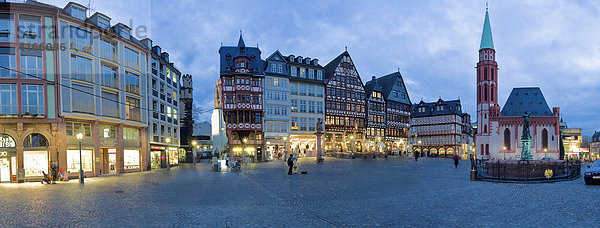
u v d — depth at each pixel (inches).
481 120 3228.3
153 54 1599.4
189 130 2464.3
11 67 1056.8
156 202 551.5
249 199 574.6
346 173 1064.2
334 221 409.7
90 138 1205.1
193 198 588.7
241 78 2143.2
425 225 386.3
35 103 1082.1
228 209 486.9
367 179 888.9
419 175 1010.1
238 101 2126.0
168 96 1835.6
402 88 3312.0
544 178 887.7
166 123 1777.8
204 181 861.8
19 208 518.0
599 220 406.6
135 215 449.7
